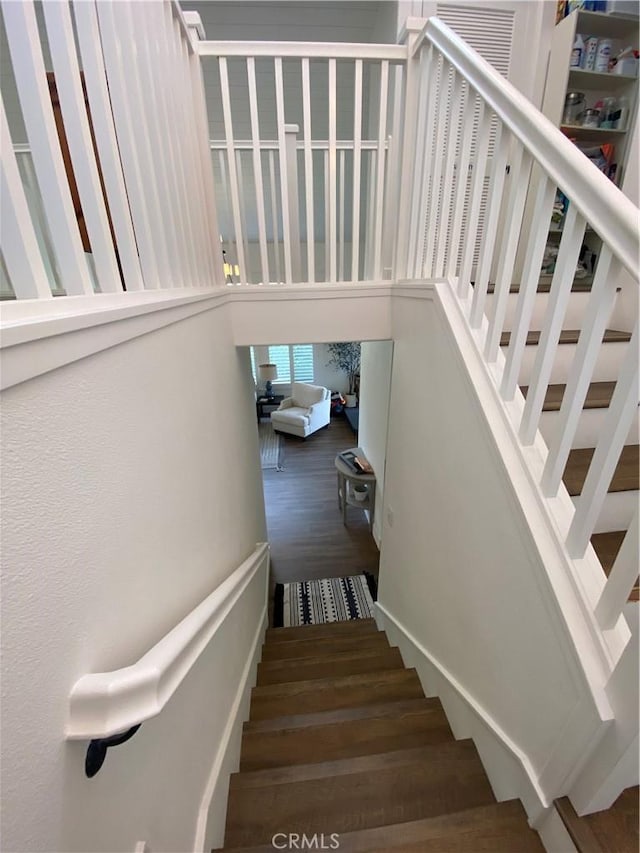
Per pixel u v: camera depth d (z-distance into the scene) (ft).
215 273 5.80
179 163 4.10
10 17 1.63
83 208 2.15
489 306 5.98
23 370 1.35
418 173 5.44
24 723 1.33
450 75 4.48
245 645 6.08
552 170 2.80
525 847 3.16
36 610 1.42
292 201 6.90
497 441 3.54
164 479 2.93
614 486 3.93
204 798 3.42
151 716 1.77
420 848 3.21
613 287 2.51
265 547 9.22
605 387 5.04
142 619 2.42
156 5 3.52
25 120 1.73
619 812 2.83
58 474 1.58
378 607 9.40
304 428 22.22
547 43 8.05
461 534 4.49
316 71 11.00
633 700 2.38
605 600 2.65
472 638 4.38
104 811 1.85
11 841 1.26
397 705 5.30
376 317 6.72
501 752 3.78
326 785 4.03
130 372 2.37
